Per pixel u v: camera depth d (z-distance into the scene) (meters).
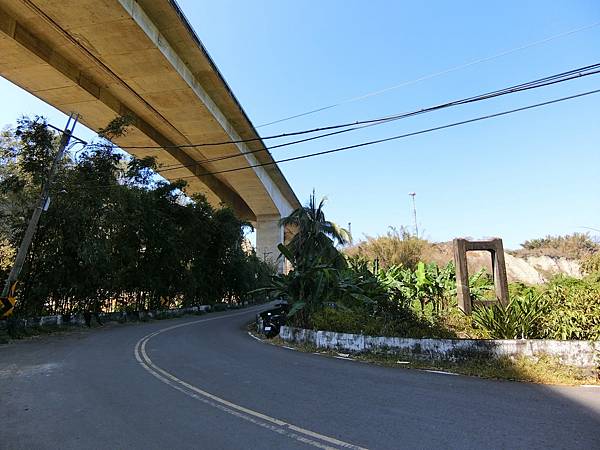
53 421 5.68
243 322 23.95
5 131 22.50
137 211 22.88
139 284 25.00
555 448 4.70
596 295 10.23
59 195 17.70
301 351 12.45
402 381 8.16
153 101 28.52
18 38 20.86
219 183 50.41
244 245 45.09
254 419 5.73
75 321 19.53
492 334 10.72
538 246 45.38
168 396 6.98
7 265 17.48
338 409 6.21
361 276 16.55
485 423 5.57
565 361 9.23
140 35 21.23
